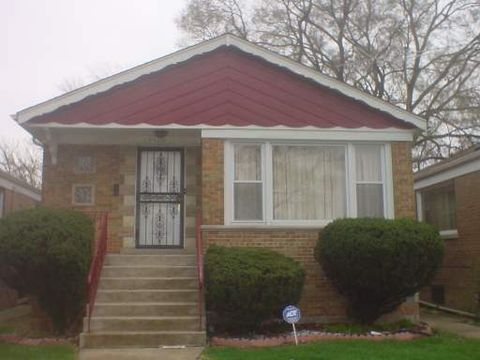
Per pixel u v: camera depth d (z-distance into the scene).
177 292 11.61
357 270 11.15
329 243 11.55
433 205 18.67
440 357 9.21
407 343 10.48
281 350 9.68
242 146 13.13
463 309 15.84
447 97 28.38
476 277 14.57
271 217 12.81
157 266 12.38
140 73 13.25
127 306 11.19
